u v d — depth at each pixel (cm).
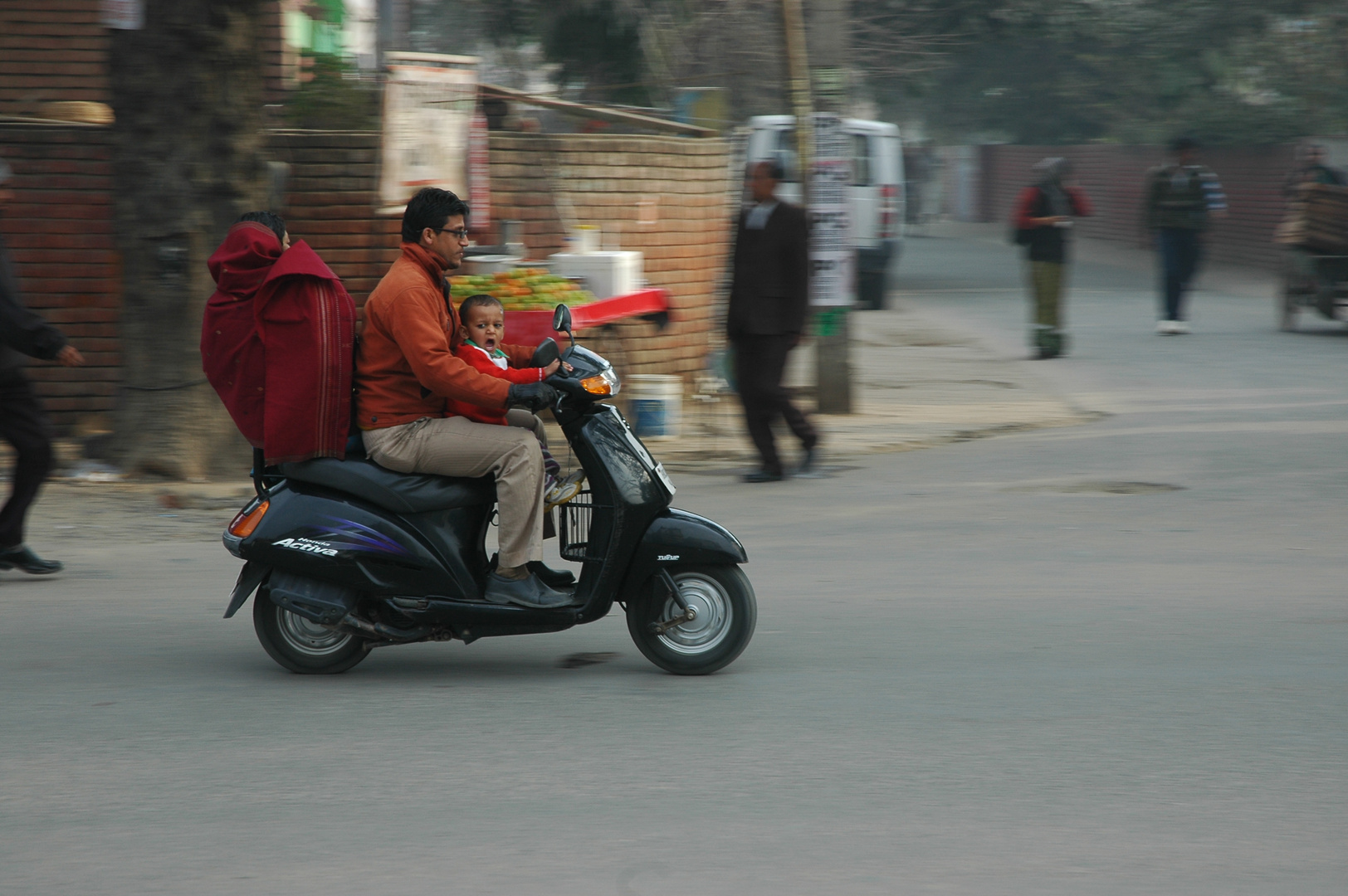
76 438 2191
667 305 2264
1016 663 1123
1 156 2144
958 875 723
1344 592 1358
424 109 2181
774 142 3856
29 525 1650
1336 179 4069
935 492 1861
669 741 937
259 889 710
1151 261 6688
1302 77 6481
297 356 1045
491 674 1108
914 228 9988
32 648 1176
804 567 1470
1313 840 768
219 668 1123
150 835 782
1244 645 1171
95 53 2802
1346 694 1037
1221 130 6412
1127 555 1518
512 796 838
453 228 1063
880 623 1251
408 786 855
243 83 1880
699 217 2727
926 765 888
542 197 2442
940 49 6172
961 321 4131
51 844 770
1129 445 2167
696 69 4366
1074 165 8344
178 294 1869
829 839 770
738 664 1126
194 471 1898
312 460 1067
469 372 1027
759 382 1905
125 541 1587
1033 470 1994
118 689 1062
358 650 1095
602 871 729
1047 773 872
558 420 1071
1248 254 6159
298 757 909
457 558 1063
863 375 3008
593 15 4412
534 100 2750
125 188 1866
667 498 1077
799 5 2348
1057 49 7338
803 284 1886
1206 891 705
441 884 715
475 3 4606
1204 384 2808
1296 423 2327
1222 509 1741
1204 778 862
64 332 2192
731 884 713
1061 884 712
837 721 977
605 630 1254
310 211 2202
